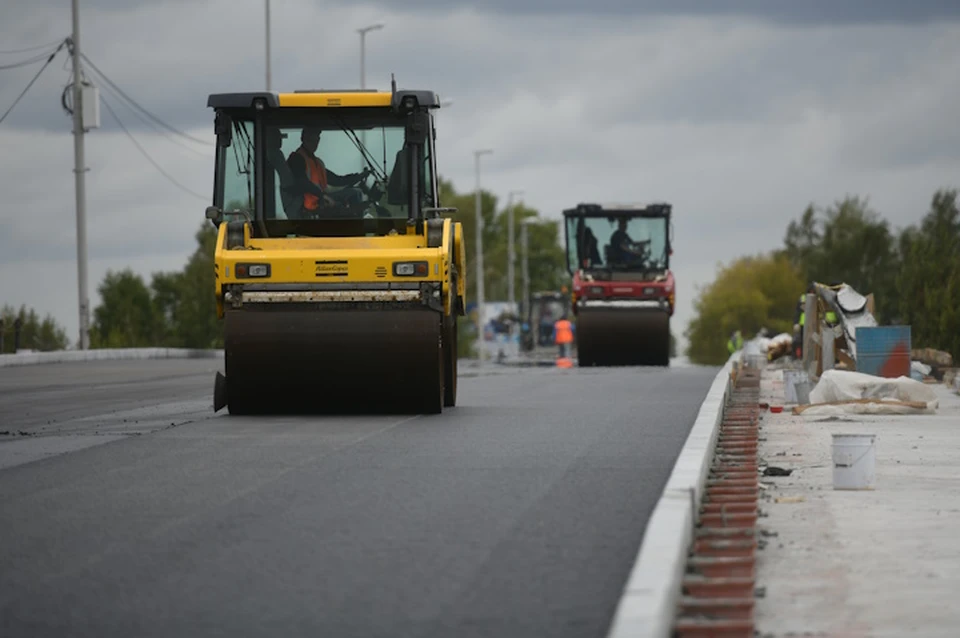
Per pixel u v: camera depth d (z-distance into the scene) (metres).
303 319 53.41
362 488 33.78
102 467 38.28
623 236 127.88
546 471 36.56
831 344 72.31
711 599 22.92
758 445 49.06
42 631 20.73
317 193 56.34
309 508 30.92
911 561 27.41
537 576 23.94
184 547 26.72
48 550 26.58
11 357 122.75
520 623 20.91
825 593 24.75
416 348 53.34
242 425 50.22
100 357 141.12
